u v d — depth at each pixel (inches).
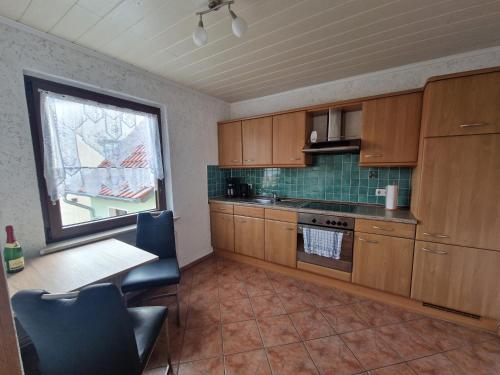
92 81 71.0
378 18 56.8
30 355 58.2
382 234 77.2
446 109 63.8
